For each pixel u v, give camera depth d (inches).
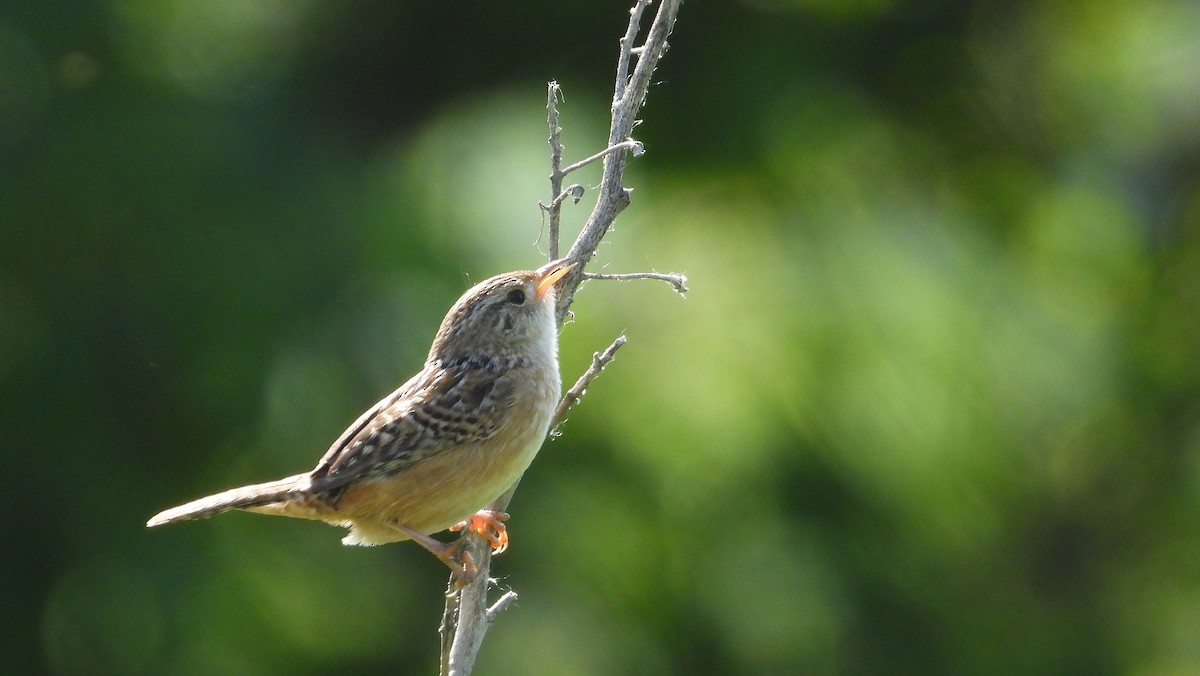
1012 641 623.8
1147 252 713.0
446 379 317.4
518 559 525.7
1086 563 717.3
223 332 505.7
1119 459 721.6
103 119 529.3
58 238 518.3
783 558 531.5
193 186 522.3
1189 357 719.7
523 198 509.7
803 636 538.0
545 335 330.0
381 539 319.9
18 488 527.5
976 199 668.1
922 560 569.0
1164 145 722.8
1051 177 695.7
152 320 512.7
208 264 510.9
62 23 536.7
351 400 495.8
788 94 589.9
